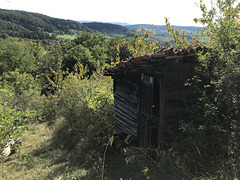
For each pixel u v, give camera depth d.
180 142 3.76
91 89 9.09
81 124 6.73
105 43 43.69
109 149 4.96
